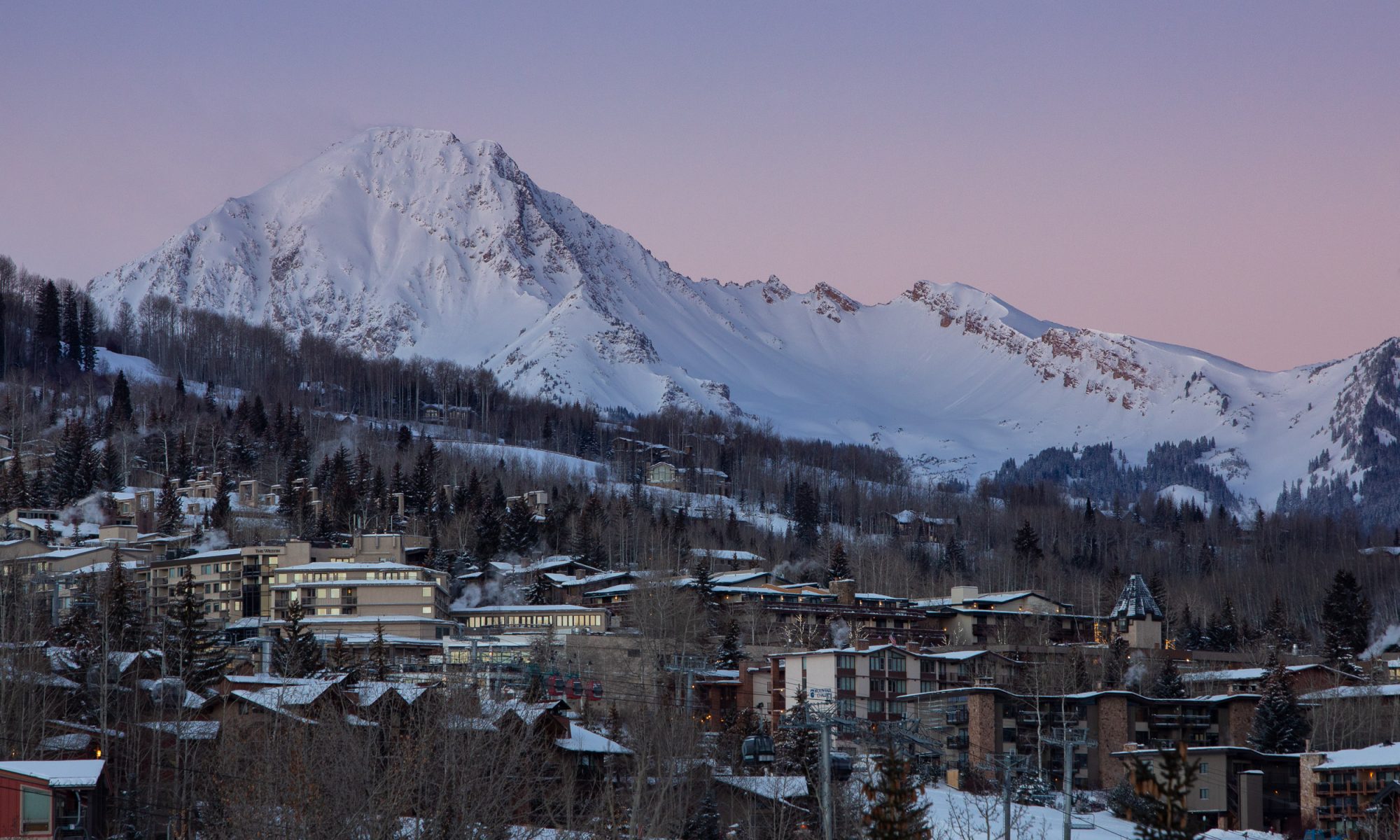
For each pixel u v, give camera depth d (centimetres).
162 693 9294
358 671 11756
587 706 11581
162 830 8581
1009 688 15550
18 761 7881
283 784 6725
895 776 4741
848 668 14638
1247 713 14150
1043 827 9562
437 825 6800
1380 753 11925
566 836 7275
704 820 8931
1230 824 12281
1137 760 3738
